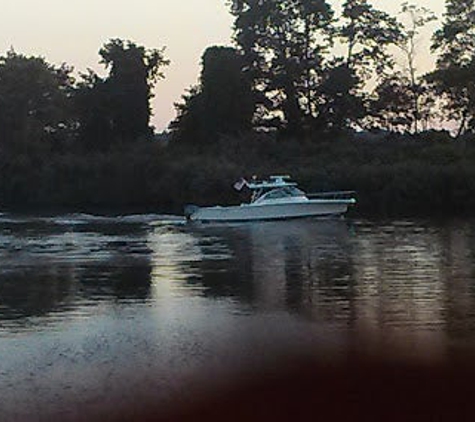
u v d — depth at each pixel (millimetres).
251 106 80812
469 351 17000
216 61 80750
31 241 43000
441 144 73250
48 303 23484
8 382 15117
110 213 67875
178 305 22922
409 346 17453
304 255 34875
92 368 16047
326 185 66438
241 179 59500
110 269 31047
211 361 16484
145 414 13477
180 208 71875
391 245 38219
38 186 81062
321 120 81875
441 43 78375
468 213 60781
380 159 71625
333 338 18312
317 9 81625
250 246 39188
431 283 25953
